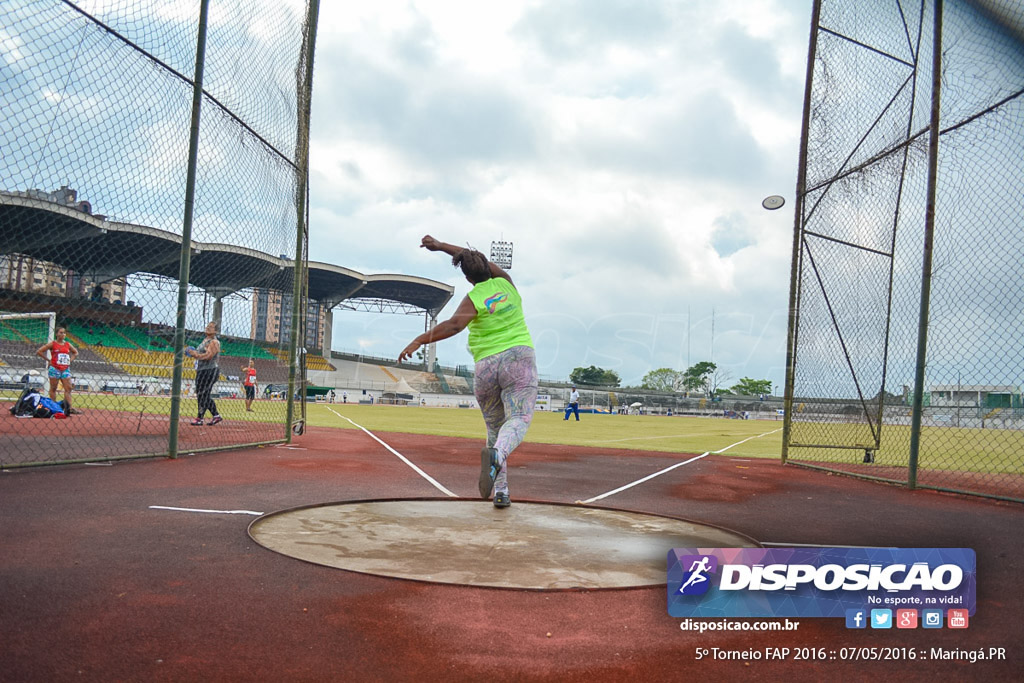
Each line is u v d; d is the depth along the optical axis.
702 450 12.81
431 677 2.01
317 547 3.47
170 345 9.66
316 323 70.19
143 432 10.36
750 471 8.70
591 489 6.48
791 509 5.55
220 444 8.71
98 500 4.61
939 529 4.77
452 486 6.14
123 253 12.83
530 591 2.84
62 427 10.62
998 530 4.80
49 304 13.09
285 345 10.94
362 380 67.38
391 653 2.17
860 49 9.20
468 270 4.77
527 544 3.71
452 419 24.11
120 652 2.09
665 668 2.16
